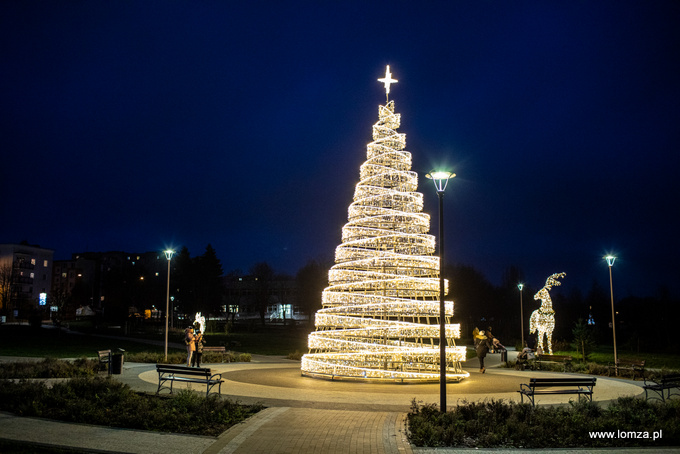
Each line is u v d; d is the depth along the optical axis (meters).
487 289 90.88
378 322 23.83
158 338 58.25
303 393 18.69
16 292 102.38
